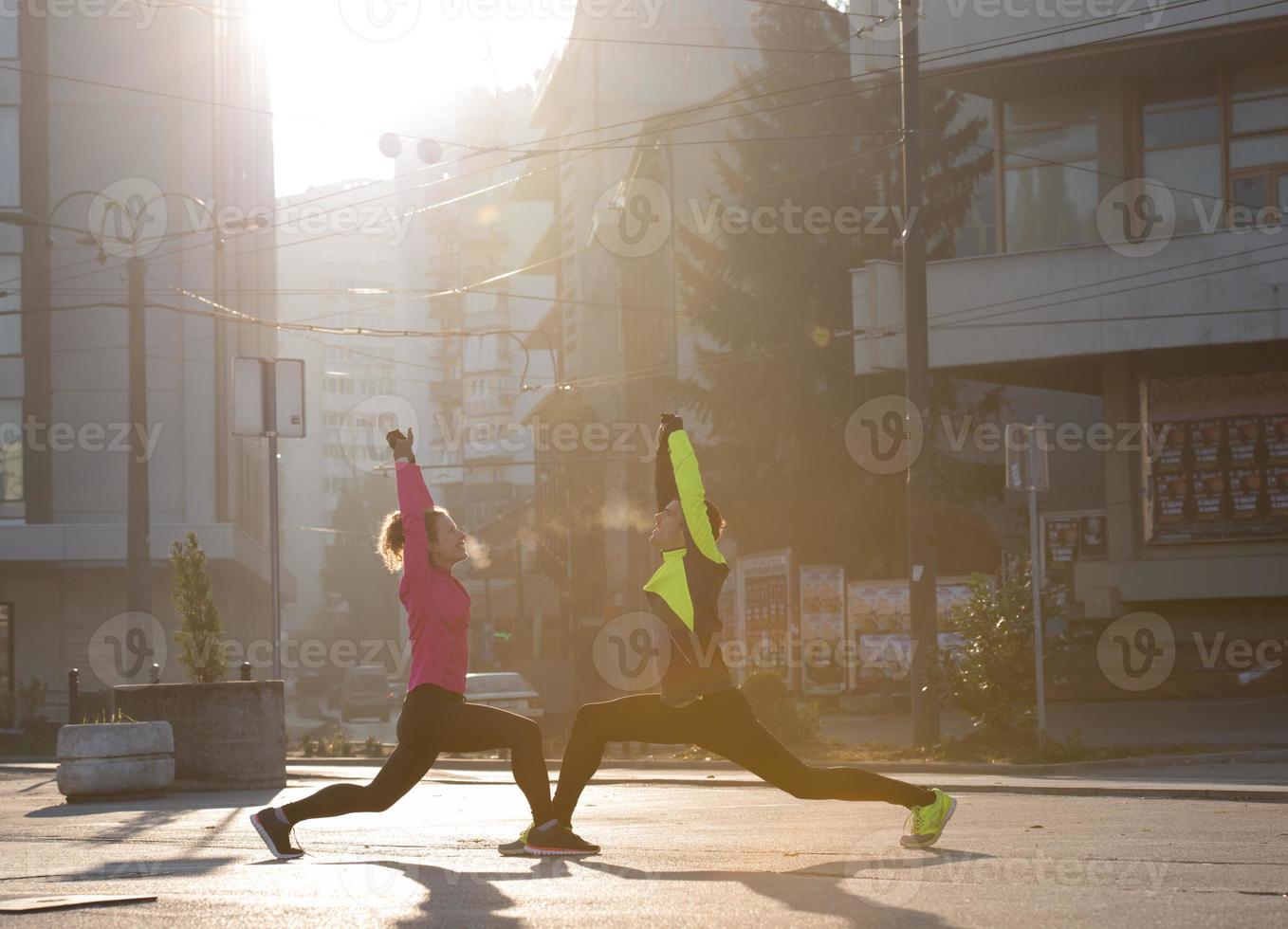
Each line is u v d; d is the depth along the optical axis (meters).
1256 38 34.97
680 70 71.81
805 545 50.06
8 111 52.91
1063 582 39.66
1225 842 8.62
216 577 57.41
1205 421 36.91
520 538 77.81
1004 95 39.25
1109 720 30.38
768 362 49.12
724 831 10.16
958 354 37.25
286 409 23.20
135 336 35.12
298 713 84.31
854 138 49.84
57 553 50.41
